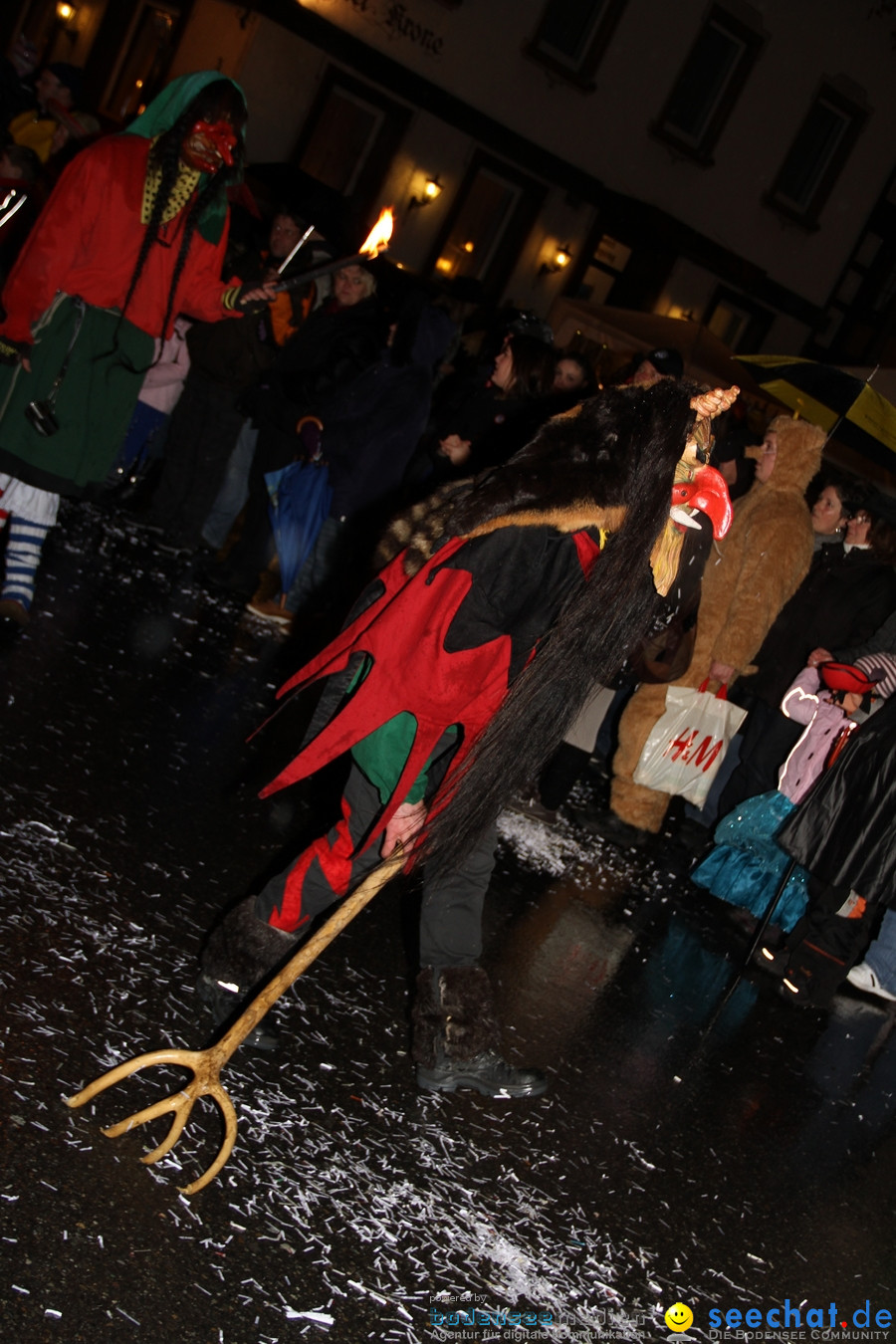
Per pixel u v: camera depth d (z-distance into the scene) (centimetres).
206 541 693
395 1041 296
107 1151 218
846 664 436
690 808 559
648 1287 244
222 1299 196
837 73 1695
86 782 357
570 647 235
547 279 1634
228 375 632
